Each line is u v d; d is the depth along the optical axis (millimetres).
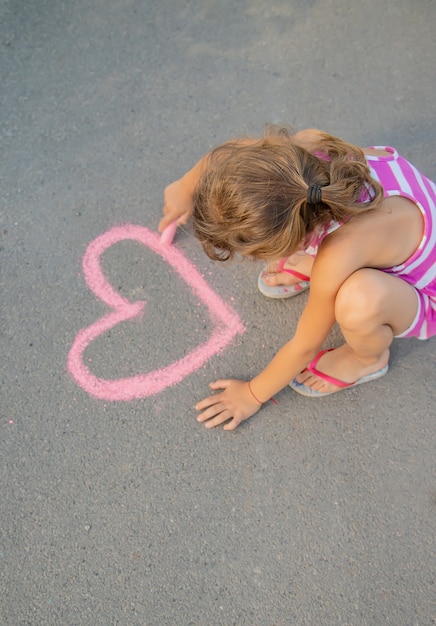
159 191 2357
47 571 1791
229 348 2117
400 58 2646
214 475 1925
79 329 2117
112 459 1938
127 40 2648
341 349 2018
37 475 1911
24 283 2182
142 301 2170
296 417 2016
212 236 1431
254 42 2660
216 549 1829
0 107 2496
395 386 2080
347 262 1543
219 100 2533
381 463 1963
